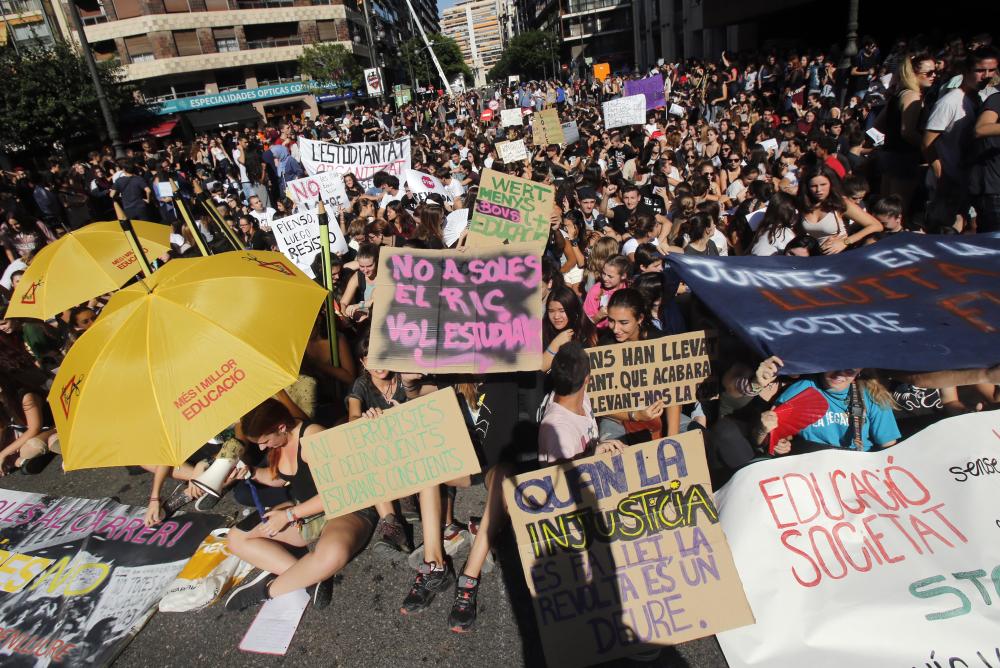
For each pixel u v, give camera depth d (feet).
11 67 78.59
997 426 9.71
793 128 32.76
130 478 15.38
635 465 9.41
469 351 10.98
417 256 11.22
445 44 277.85
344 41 156.25
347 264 20.40
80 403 9.80
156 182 42.47
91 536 12.92
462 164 40.73
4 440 16.81
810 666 8.34
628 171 34.14
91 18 127.65
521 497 9.38
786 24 89.20
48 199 40.04
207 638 10.32
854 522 9.35
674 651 9.07
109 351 10.07
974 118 17.16
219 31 138.72
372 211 26.45
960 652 8.17
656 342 11.49
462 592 9.96
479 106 127.34
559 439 9.82
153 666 9.95
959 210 18.51
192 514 13.32
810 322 10.02
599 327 13.84
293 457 11.35
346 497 10.48
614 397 11.78
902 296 10.37
